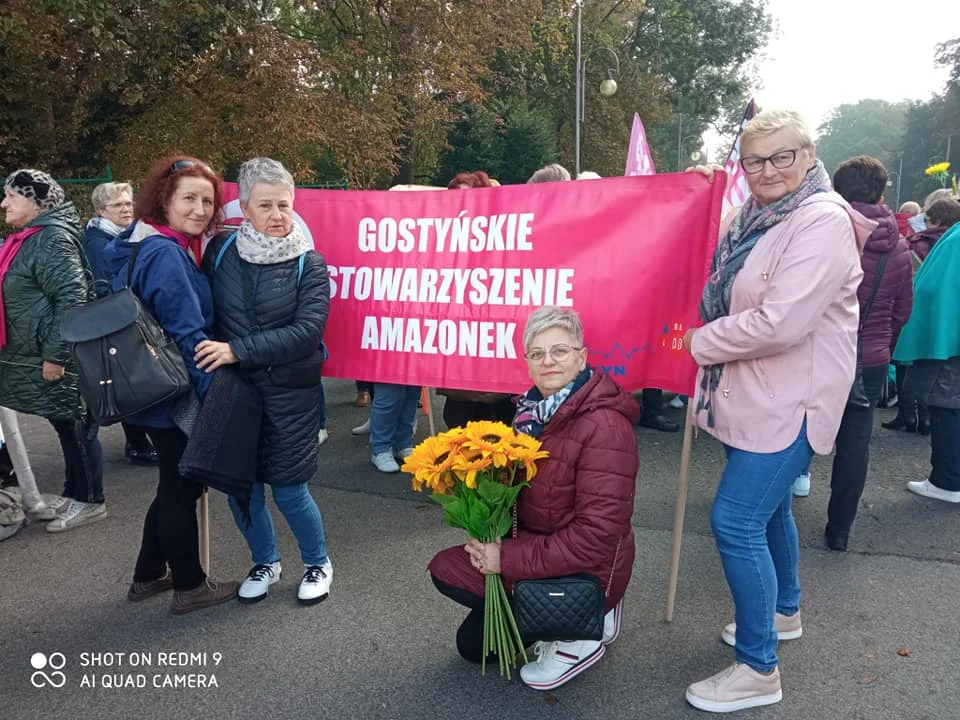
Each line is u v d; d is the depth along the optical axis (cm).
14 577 327
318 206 328
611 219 274
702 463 479
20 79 1187
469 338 305
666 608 280
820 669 248
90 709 236
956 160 5453
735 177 334
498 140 2186
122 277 262
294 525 292
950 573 317
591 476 220
